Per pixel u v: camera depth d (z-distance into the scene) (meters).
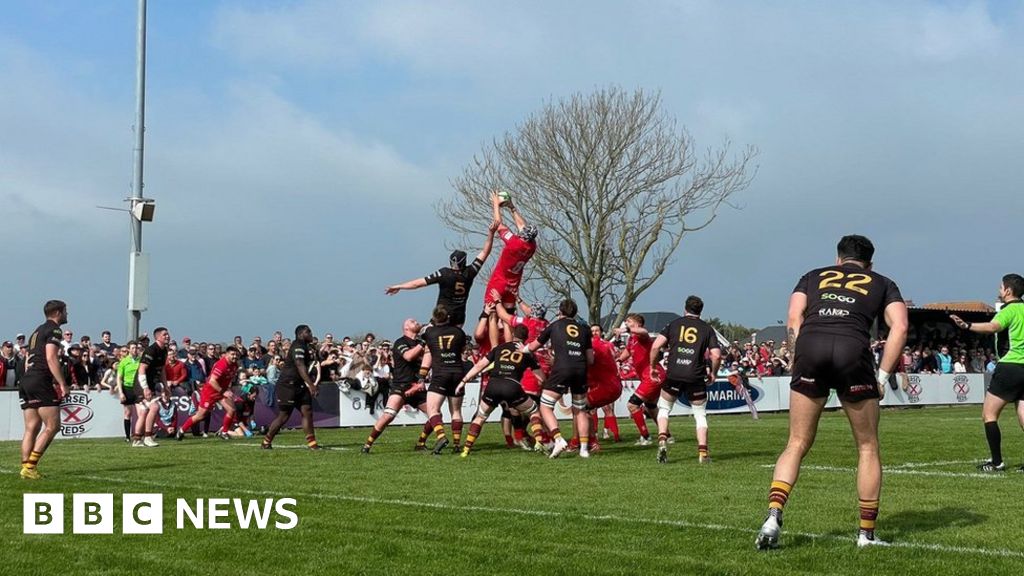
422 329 16.98
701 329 13.49
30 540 7.57
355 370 25.06
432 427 16.17
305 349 16.89
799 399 7.04
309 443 16.92
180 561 6.79
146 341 19.23
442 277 15.94
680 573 6.24
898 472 11.95
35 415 11.97
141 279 24.06
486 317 16.64
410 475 11.93
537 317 16.95
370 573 6.37
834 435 18.17
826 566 6.34
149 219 24.11
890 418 25.67
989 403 12.35
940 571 6.15
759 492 10.04
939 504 9.05
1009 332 12.25
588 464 13.35
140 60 24.33
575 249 43.28
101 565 6.69
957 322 12.31
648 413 17.11
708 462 13.51
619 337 28.58
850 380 6.86
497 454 15.29
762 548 6.88
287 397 16.89
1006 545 7.02
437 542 7.34
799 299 7.18
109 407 22.33
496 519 8.31
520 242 16.36
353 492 10.25
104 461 14.14
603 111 42.84
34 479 11.67
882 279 7.06
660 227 43.22
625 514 8.58
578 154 42.88
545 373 15.36
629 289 43.34
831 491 10.00
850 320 6.89
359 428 24.83
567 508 8.95
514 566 6.51
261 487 10.71
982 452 14.98
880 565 6.34
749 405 28.27
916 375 34.75
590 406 15.41
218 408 23.02
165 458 14.69
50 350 11.84
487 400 15.11
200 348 23.92
